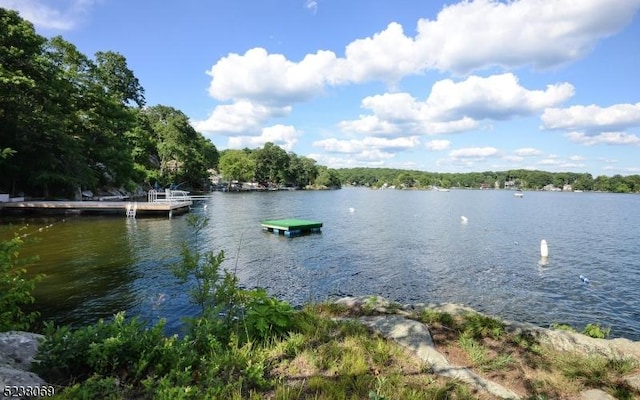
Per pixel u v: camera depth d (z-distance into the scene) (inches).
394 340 200.4
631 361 184.2
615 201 3678.6
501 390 154.3
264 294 213.0
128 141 2066.9
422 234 1055.0
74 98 1429.6
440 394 144.5
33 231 795.4
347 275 575.5
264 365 162.1
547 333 218.8
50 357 137.1
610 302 483.2
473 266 663.1
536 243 943.0
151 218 1119.0
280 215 1497.3
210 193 3186.5
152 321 327.3
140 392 132.0
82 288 412.8
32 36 1073.5
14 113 1079.0
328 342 191.9
